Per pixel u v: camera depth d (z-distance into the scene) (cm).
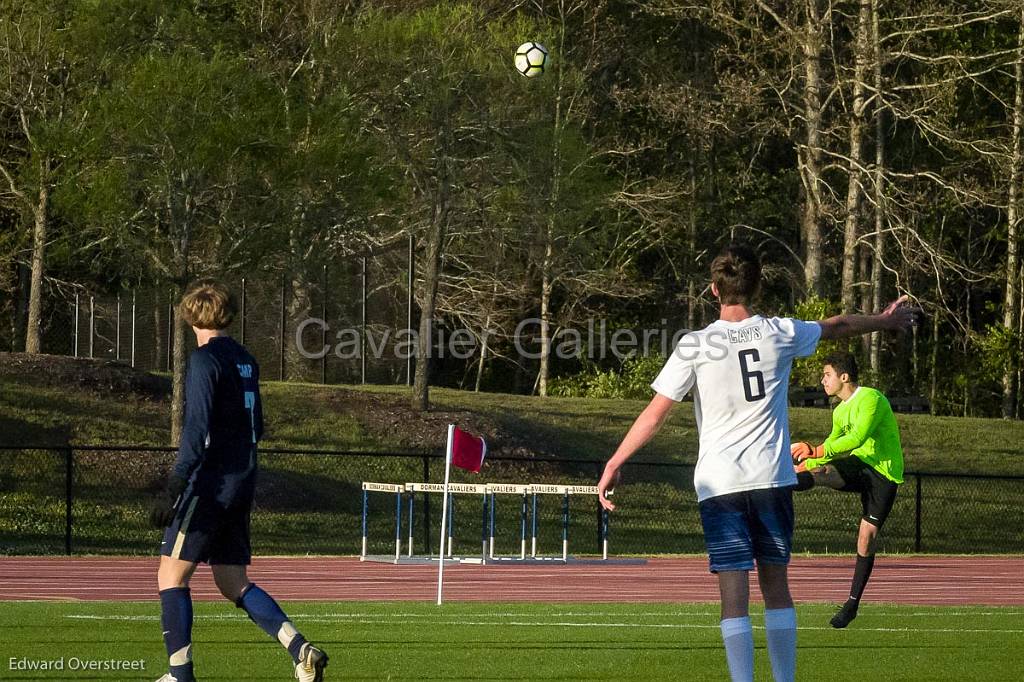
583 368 18775
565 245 15525
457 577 7175
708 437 2542
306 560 8188
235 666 3238
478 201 13112
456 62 11956
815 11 16588
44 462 10438
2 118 12825
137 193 10788
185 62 9931
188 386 2778
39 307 12775
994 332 18138
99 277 15662
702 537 10669
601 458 12500
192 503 2773
